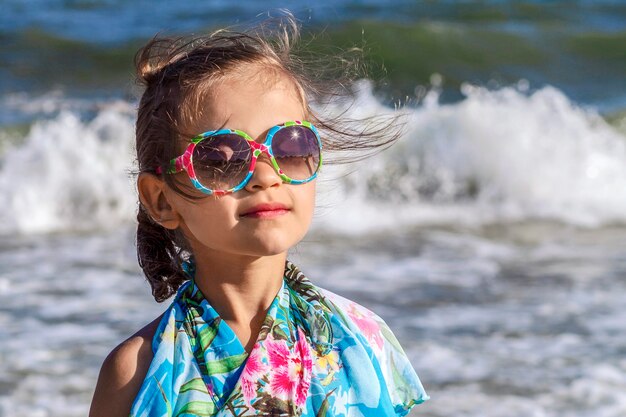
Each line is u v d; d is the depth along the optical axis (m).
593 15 22.62
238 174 1.85
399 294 7.04
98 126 10.70
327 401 1.94
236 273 1.95
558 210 10.23
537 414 4.96
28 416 4.89
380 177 10.58
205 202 1.88
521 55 18.98
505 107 11.41
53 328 6.20
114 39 19.45
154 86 1.99
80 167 10.09
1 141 11.27
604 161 10.98
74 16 22.28
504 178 10.73
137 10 23.03
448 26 19.11
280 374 1.93
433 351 5.83
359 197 10.23
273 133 1.86
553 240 8.96
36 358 5.66
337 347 2.00
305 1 23.36
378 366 2.04
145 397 1.88
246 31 2.29
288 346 1.96
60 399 5.11
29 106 14.48
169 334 1.93
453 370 5.54
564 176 10.74
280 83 1.94
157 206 1.99
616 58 19.25
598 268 7.81
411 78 17.75
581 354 5.79
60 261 7.92
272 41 2.21
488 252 8.41
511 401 5.11
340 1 23.44
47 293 6.96
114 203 9.94
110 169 10.12
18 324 6.27
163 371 1.89
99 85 16.66
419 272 7.67
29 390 5.21
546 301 6.88
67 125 10.65
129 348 1.94
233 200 1.86
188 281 2.04
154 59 2.09
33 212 9.59
